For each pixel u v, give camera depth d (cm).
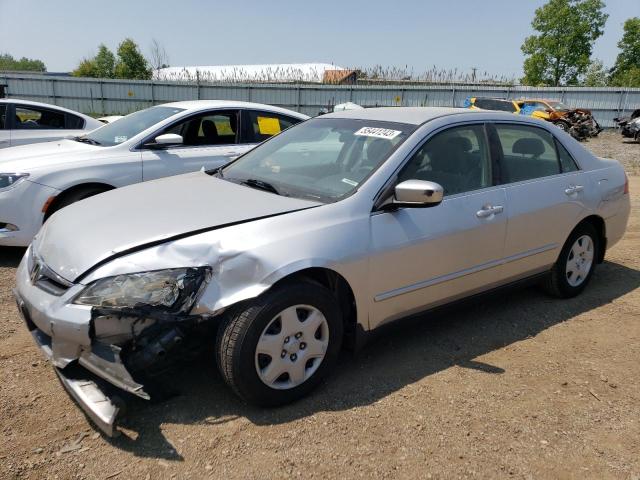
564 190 425
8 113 876
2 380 311
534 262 414
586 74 4581
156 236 277
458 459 261
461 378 332
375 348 368
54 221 329
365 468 252
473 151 379
